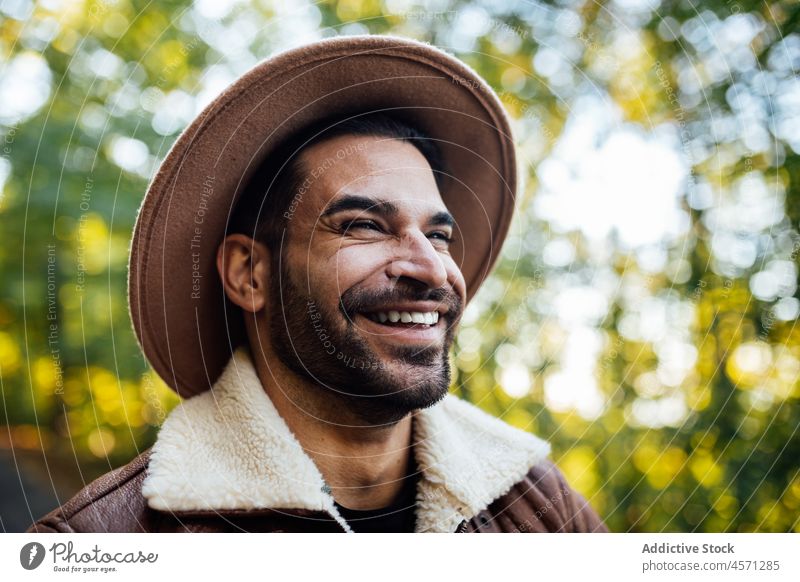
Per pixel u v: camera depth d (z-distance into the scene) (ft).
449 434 3.58
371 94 3.40
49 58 7.68
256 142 3.25
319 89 3.24
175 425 3.25
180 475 3.09
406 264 3.14
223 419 3.24
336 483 3.33
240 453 3.14
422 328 3.21
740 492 5.85
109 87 7.65
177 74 7.48
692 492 6.07
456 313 3.33
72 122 7.77
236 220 3.43
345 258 3.13
